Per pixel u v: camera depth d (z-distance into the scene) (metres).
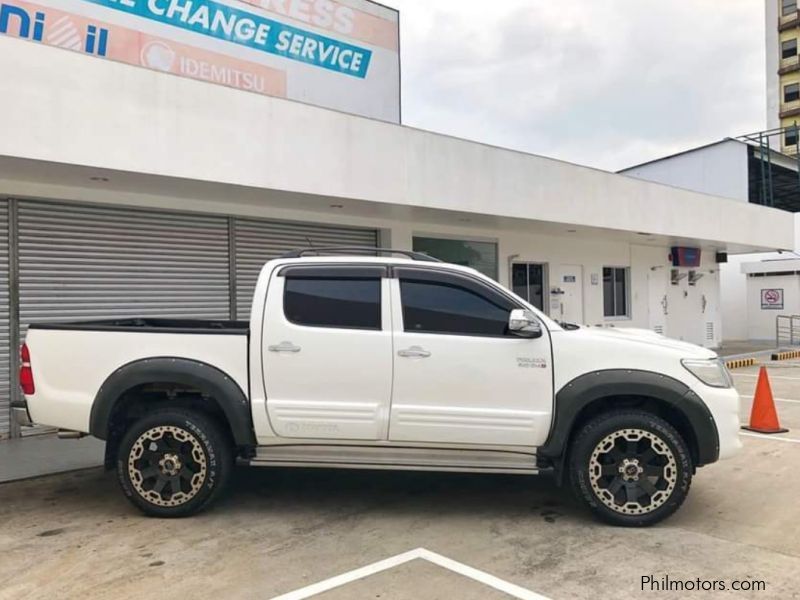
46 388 5.06
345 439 4.92
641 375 4.77
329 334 4.91
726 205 16.80
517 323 4.74
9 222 7.93
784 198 29.12
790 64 60.38
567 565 4.10
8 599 3.67
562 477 4.96
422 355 4.86
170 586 3.83
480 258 13.73
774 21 61.47
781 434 8.01
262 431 4.94
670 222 14.88
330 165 8.92
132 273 8.98
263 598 3.68
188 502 4.98
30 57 6.52
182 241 9.48
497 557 4.23
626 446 4.79
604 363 4.82
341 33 11.73
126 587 3.82
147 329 5.03
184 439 4.98
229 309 9.99
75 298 8.46
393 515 5.08
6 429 7.95
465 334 4.91
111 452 5.17
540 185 11.88
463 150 10.59
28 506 5.39
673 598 3.64
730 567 4.06
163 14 9.54
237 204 9.85
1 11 8.13
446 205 10.34
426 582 3.87
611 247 16.91
